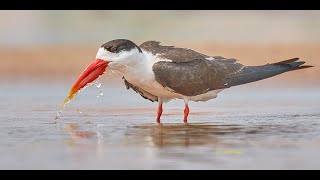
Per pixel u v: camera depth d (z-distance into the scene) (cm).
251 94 1853
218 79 1419
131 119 1412
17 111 1523
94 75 1362
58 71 2330
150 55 1384
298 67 1464
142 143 1112
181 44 2823
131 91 1891
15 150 1054
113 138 1160
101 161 975
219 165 948
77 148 1070
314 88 1962
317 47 2711
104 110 1553
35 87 2006
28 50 2692
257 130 1248
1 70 2344
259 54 2609
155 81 1369
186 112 1400
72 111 1532
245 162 966
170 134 1203
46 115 1461
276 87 1975
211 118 1428
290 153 1027
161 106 1409
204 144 1100
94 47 2761
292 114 1483
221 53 2644
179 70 1377
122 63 1349
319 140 1138
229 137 1169
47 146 1085
